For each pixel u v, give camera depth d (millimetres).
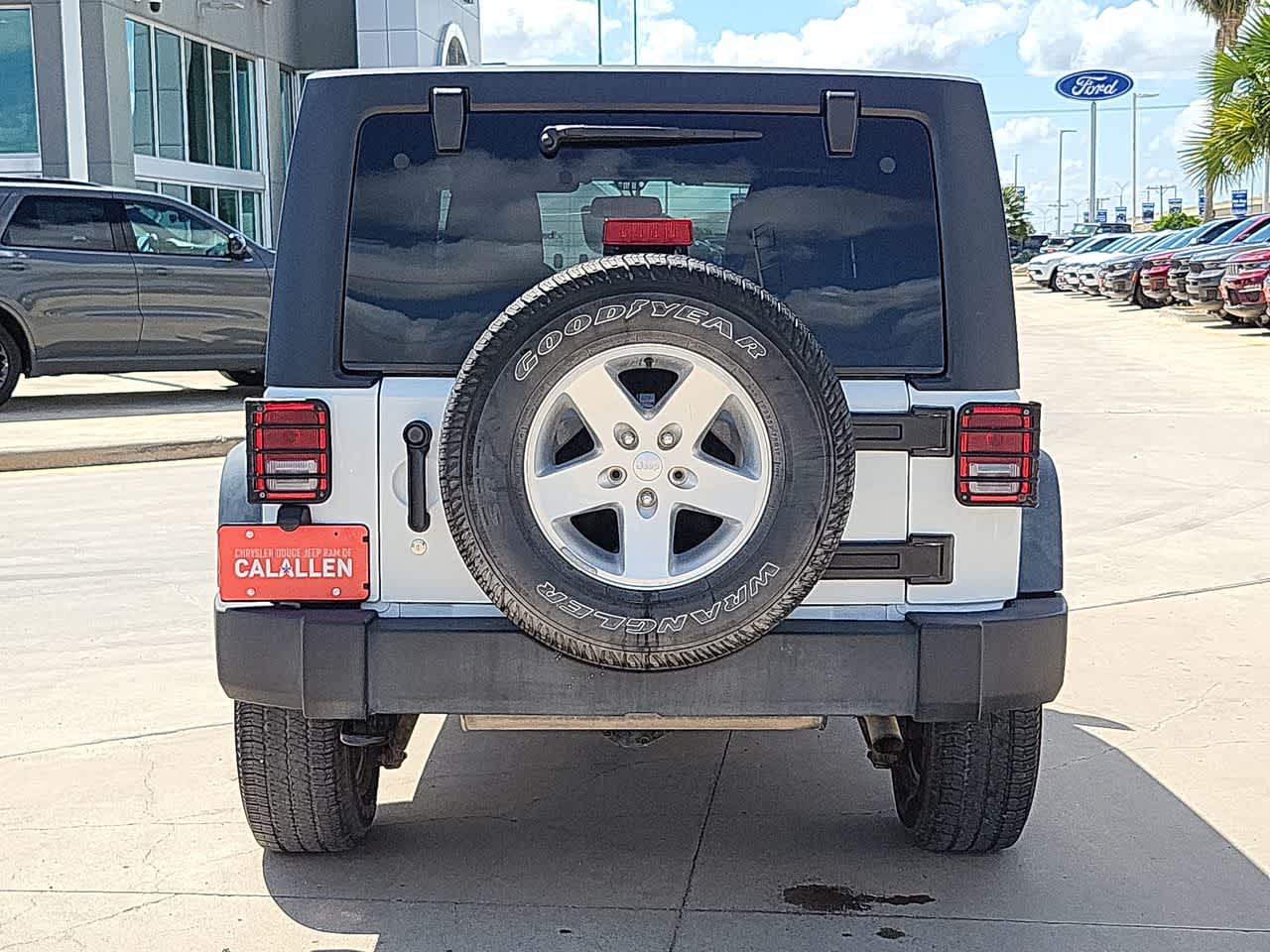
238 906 3859
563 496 3311
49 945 3625
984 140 3703
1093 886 4004
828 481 3307
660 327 3244
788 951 3625
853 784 4840
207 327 14109
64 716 5469
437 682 3557
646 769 5000
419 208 3658
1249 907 3867
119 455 11844
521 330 3260
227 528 3596
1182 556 8180
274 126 28625
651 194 3707
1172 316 27219
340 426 3578
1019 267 58750
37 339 13336
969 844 4145
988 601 3670
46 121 21750
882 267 3688
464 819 4512
